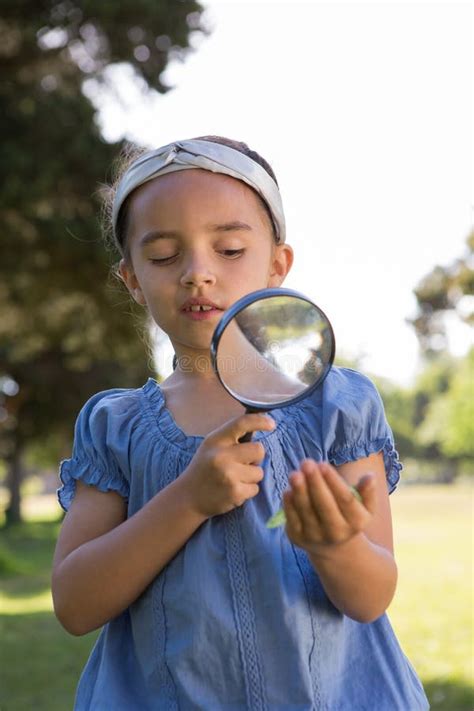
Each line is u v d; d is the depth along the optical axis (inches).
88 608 71.7
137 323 109.0
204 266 73.3
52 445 1429.6
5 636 415.8
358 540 66.4
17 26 688.4
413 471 3280.0
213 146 76.3
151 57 705.6
